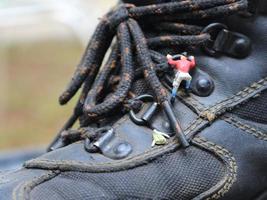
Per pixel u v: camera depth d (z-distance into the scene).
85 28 1.46
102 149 0.59
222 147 0.59
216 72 0.60
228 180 0.59
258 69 0.60
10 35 1.69
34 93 1.55
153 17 0.60
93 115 0.59
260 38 0.60
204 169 0.58
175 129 0.58
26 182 0.58
